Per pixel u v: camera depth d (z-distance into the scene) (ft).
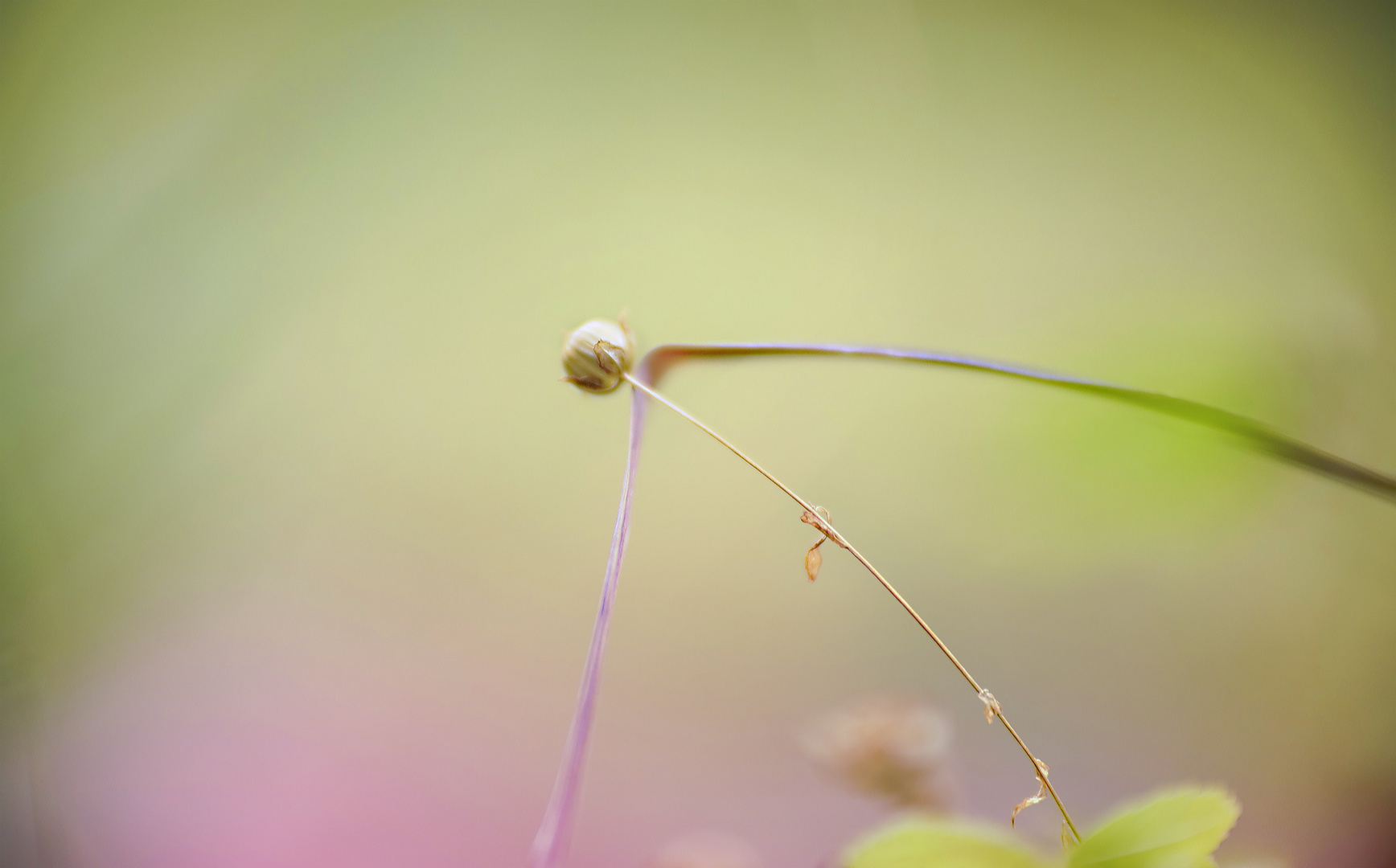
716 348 1.25
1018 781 1.49
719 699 1.67
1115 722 1.52
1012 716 1.55
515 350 2.23
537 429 2.15
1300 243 1.96
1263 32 2.10
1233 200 2.06
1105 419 1.45
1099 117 2.18
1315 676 1.51
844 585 1.84
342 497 2.07
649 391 1.25
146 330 2.10
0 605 1.78
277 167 2.21
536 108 2.42
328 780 1.57
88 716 1.66
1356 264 1.84
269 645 1.81
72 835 1.50
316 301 2.19
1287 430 1.43
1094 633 1.62
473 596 1.91
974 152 2.24
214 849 1.50
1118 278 1.99
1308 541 1.51
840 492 1.95
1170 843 1.22
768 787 1.50
